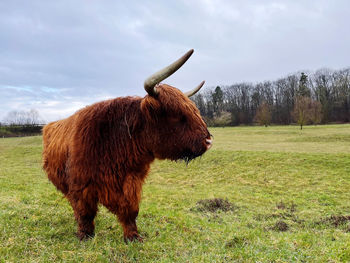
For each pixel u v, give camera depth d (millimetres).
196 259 3217
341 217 6543
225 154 19312
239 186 12609
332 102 76375
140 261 3287
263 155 18297
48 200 6559
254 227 5824
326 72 84375
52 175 4441
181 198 9445
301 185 12156
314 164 15578
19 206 5309
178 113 3422
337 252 3330
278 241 3955
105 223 4695
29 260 3086
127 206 3650
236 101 92250
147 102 3375
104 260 3199
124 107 3686
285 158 17141
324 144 25812
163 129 3471
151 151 3664
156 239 4055
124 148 3559
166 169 17047
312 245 3824
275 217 6988
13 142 33219
